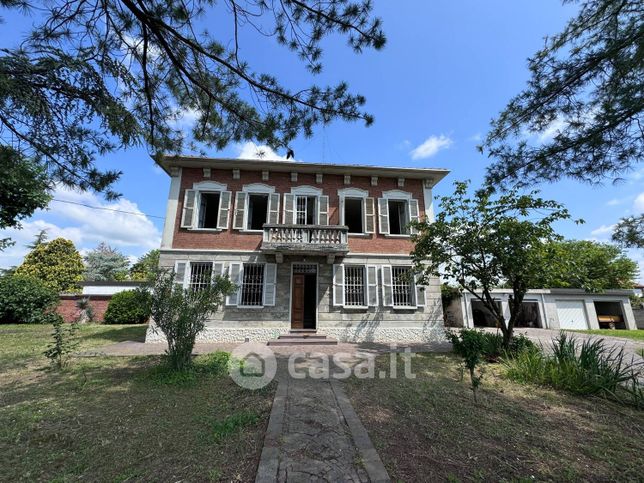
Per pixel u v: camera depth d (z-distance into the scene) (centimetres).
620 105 424
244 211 1274
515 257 811
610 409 484
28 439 372
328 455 335
